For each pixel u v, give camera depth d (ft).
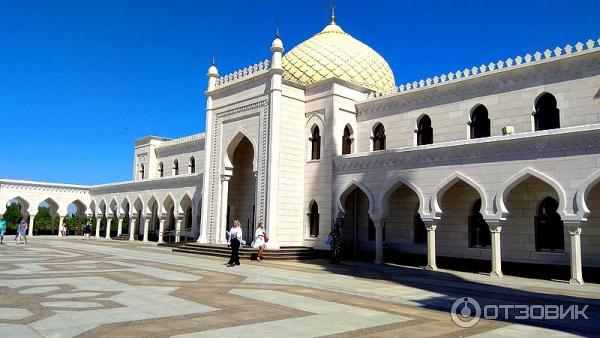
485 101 60.39
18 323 22.54
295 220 72.18
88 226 133.80
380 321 25.05
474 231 58.65
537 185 52.65
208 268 50.67
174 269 48.60
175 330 21.83
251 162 84.23
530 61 56.49
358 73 80.89
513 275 53.01
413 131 67.97
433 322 25.29
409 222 65.10
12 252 67.97
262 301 30.19
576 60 52.65
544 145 47.01
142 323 23.07
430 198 56.34
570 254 47.55
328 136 71.20
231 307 27.86
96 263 53.01
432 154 56.59
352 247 70.49
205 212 81.30
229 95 80.69
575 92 52.65
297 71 81.20
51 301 28.50
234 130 78.84
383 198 61.72
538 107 56.03
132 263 53.98
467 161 53.16
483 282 44.47
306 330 22.49
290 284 38.96
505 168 49.78
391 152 60.75
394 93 70.28
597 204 48.49
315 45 83.61
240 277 43.06
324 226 69.67
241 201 85.15
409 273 51.11
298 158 73.77
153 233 118.62
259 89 74.59
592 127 43.62
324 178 70.54
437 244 61.46
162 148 124.77
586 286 42.83
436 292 36.63
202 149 110.01
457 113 63.21
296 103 74.54
